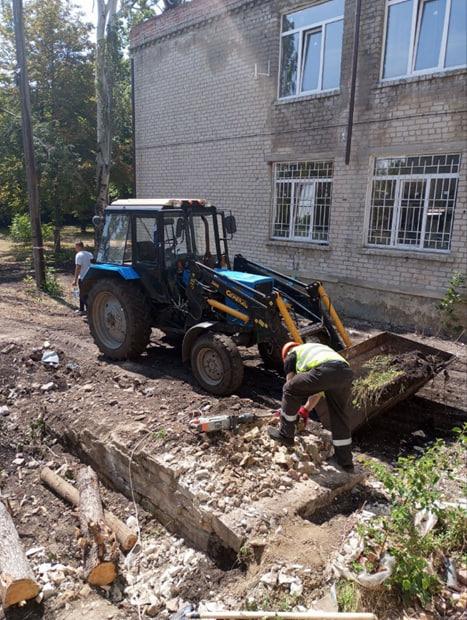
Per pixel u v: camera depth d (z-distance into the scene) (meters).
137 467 4.50
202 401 5.71
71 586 3.67
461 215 9.11
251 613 3.02
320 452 4.61
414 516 3.60
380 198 10.36
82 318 10.44
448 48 9.06
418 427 5.81
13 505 4.59
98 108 14.90
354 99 10.30
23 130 12.38
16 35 11.89
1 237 27.20
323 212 11.48
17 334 8.78
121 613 3.41
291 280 6.92
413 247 9.98
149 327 7.35
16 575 3.45
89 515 4.02
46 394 6.32
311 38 11.21
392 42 9.80
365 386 5.40
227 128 13.11
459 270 9.21
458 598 3.07
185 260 7.03
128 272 7.24
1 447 5.45
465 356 8.12
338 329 6.45
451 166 9.26
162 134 15.05
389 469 4.86
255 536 3.58
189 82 13.91
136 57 15.39
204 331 6.33
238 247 13.34
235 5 12.29
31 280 13.99
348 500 4.23
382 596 3.09
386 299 10.41
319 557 3.44
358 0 9.80
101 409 5.55
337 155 10.83
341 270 11.12
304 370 4.46
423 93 9.32
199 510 3.82
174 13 13.88
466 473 4.64
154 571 3.75
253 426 4.86
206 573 3.63
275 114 11.90
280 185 12.29
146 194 16.06
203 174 14.01
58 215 19.62
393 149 9.87
